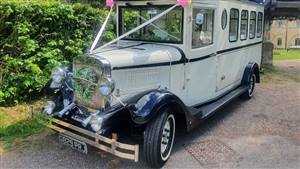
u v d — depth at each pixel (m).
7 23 6.61
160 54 4.98
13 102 6.65
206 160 4.74
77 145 4.40
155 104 4.23
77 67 4.67
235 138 5.56
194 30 5.48
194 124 5.05
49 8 7.21
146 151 4.29
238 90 7.49
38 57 7.04
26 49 6.79
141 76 4.72
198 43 5.67
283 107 7.47
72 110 4.69
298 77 11.53
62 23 7.54
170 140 4.72
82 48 7.76
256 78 8.48
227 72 6.98
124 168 4.48
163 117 4.32
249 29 8.11
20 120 5.88
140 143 4.61
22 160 4.65
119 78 4.45
